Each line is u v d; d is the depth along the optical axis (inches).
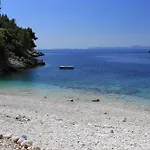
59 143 420.2
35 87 1434.5
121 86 1501.0
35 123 584.1
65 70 2655.0
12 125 541.6
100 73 2349.9
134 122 711.7
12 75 2138.3
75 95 1185.4
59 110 844.0
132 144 446.0
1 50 2503.7
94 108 901.8
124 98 1123.9
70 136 475.8
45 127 546.3
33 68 2888.8
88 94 1215.6
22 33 3959.2
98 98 1115.9
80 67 3088.1
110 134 518.9
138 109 908.6
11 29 3944.4
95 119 722.8
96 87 1453.0
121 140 470.9
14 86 1469.0
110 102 1031.0
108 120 717.9
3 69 2332.7
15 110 787.4
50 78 1909.4
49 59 5132.9
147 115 815.1
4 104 911.7
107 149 402.9
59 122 621.6
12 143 387.5
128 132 555.5
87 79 1860.2
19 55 3048.7
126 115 805.2
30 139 428.5
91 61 4562.0
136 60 5167.3
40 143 408.8
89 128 570.3
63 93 1236.5
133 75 2181.3
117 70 2699.3
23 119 626.5
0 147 358.9
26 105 912.9
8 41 3016.7
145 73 2367.1
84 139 458.3
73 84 1574.8
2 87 1419.8
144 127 644.1
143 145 442.3
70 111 833.5
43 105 925.2
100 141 451.5
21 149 360.5
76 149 391.5
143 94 1228.5
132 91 1317.7
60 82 1669.5
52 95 1176.8
